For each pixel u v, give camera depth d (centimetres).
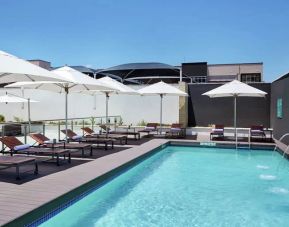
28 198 568
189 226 584
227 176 989
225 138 1669
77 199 648
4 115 2377
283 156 1219
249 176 988
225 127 1998
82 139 1264
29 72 615
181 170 1069
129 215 635
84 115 2259
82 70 3136
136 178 952
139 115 2173
